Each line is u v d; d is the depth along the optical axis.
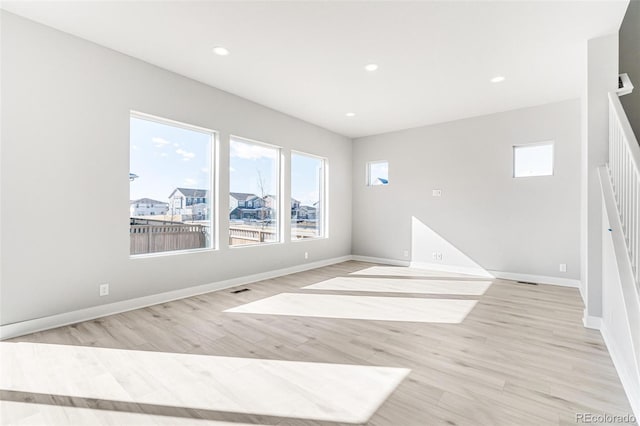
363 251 6.65
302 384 1.89
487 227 5.05
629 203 2.00
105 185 3.09
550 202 4.51
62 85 2.81
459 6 2.41
